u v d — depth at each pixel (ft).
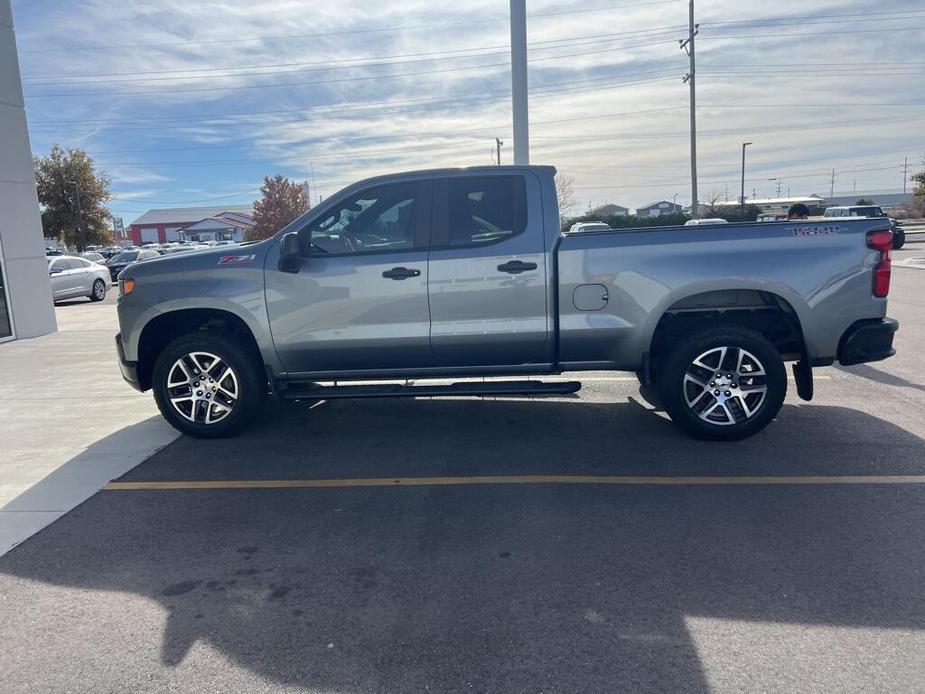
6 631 10.53
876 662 9.24
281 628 10.41
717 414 18.12
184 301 18.49
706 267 17.25
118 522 14.33
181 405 19.53
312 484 16.15
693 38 127.44
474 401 23.09
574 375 26.61
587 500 14.76
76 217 178.09
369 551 12.77
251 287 18.28
